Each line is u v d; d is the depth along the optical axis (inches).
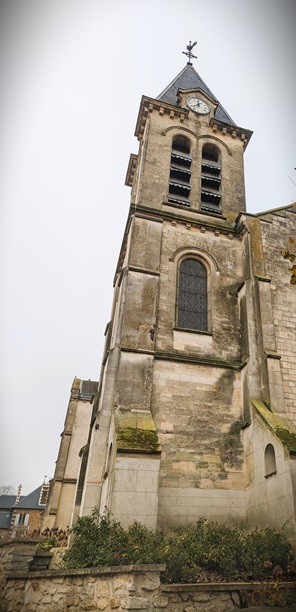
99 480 535.2
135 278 645.3
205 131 945.5
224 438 565.6
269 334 625.0
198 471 533.6
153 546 382.9
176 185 834.8
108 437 546.0
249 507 522.0
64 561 406.9
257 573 382.0
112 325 792.9
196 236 736.3
